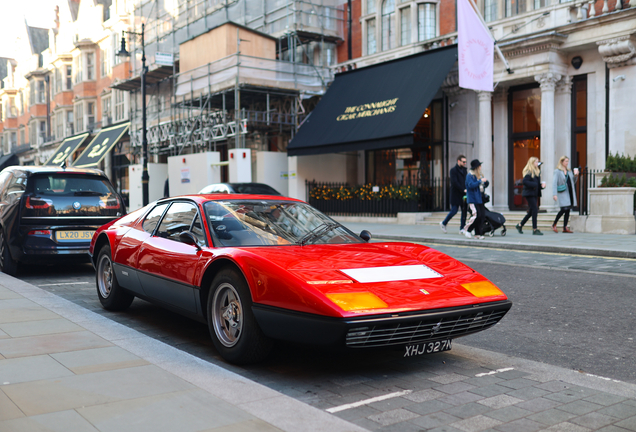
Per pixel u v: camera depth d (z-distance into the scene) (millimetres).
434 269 4215
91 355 3998
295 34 23516
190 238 4535
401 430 3035
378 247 4672
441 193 19719
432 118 20562
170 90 31078
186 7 29531
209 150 24969
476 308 3889
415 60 19062
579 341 5004
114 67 38188
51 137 47812
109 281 6145
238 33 23188
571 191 13547
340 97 20875
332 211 21531
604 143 15781
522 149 18094
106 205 8695
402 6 20875
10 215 8266
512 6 17750
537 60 16266
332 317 3422
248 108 27172
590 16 15492
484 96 17438
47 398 3135
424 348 3822
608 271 8438
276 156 23641
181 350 4367
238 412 2959
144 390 3275
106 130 36688
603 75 15773
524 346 4863
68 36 44719
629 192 13062
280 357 4414
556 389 3711
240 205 5035
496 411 3314
